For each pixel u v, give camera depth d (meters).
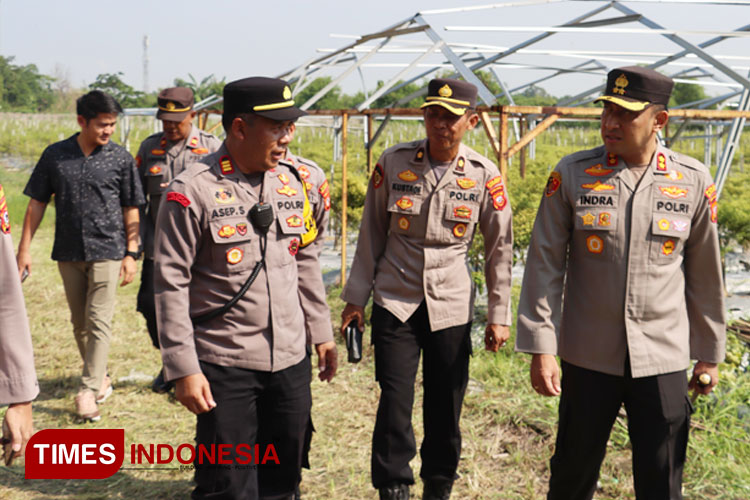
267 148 2.60
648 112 2.60
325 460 4.09
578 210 2.73
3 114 48.38
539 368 2.75
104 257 4.75
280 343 2.72
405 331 3.50
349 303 3.67
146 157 5.12
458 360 3.53
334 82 8.75
